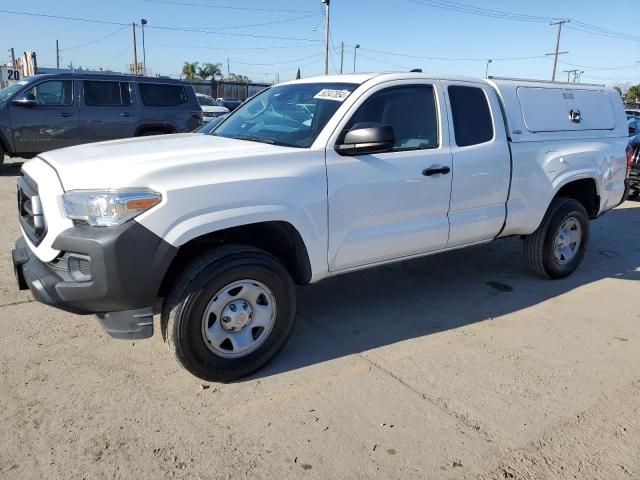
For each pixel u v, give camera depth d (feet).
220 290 10.58
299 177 11.39
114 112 36.99
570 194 19.20
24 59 101.71
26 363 11.57
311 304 15.58
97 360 11.83
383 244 13.14
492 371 12.01
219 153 11.11
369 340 13.35
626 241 24.26
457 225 14.58
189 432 9.54
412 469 8.80
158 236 9.75
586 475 8.80
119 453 8.94
